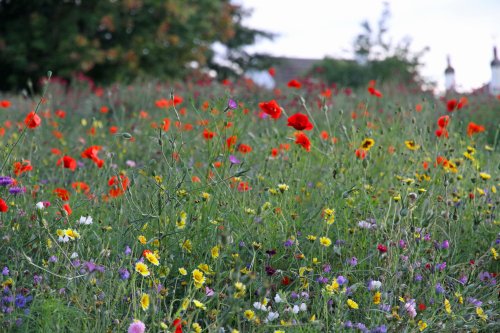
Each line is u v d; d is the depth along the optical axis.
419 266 3.37
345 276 3.21
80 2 18.86
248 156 4.97
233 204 3.73
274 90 10.89
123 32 19.59
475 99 10.38
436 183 4.26
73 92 11.50
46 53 18.45
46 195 4.43
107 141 6.52
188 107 9.77
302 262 3.45
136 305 2.82
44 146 6.48
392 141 5.30
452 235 3.87
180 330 2.56
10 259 3.24
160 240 3.28
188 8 20.22
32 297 2.92
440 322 3.00
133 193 3.89
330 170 4.22
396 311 2.97
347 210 3.92
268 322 2.85
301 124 4.00
